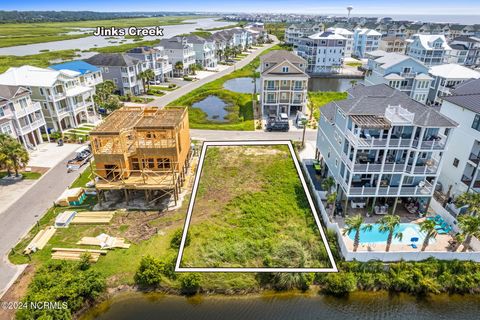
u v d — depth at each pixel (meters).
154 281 23.00
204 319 21.09
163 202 32.78
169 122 33.44
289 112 58.19
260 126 52.19
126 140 35.03
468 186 29.86
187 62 91.50
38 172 37.69
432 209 30.75
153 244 26.77
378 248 25.66
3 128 38.03
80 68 59.34
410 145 26.88
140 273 23.34
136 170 34.47
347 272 23.69
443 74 54.22
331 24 182.88
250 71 97.12
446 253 23.98
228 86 81.75
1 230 28.19
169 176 33.44
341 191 31.59
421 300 22.64
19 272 23.72
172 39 92.00
